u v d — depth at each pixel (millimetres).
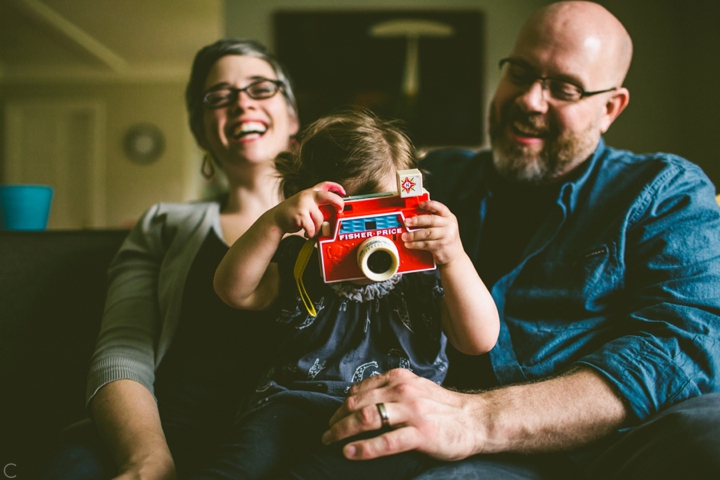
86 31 5016
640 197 937
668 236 887
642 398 743
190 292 984
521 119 1036
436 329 837
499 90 1108
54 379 1012
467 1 3043
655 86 2770
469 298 754
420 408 681
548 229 995
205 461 856
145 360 904
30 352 1016
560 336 906
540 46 1021
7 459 961
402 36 3006
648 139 2770
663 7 2773
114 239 1145
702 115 2494
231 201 1153
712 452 574
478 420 725
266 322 920
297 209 706
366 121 909
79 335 1051
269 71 1158
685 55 2674
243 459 695
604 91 1018
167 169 6133
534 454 756
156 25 4867
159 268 1065
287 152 954
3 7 4457
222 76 1104
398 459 673
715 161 2369
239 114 1080
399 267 728
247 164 1101
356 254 721
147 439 760
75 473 769
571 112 1007
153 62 5910
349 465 658
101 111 6145
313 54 2994
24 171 6176
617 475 684
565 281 940
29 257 1078
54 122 6188
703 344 761
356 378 794
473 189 1137
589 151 1044
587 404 741
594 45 1000
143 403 824
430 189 1182
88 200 6188
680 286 830
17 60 5789
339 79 2998
